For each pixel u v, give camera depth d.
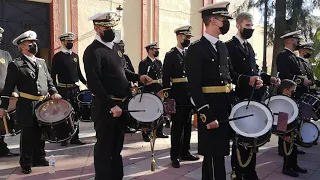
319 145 6.13
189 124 4.96
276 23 11.41
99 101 3.44
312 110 4.54
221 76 3.27
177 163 4.67
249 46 3.94
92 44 3.42
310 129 4.48
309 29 11.51
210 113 3.12
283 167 4.52
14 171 4.51
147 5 10.96
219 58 3.29
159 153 5.43
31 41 4.48
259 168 4.72
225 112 3.26
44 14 8.77
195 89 3.18
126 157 5.18
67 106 4.50
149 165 4.77
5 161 4.98
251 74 3.83
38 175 4.35
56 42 8.84
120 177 3.71
